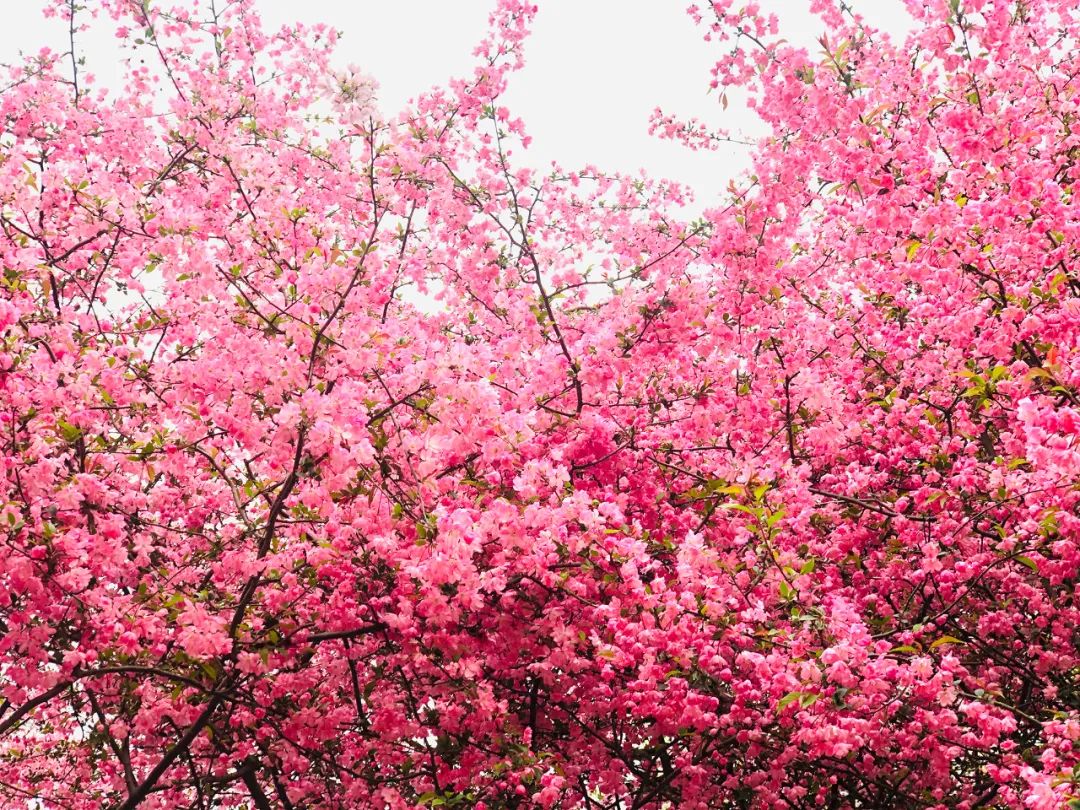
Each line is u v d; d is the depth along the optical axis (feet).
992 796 18.53
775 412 23.81
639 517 22.21
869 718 15.71
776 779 18.37
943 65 20.54
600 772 20.67
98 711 21.89
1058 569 17.16
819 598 19.33
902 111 22.47
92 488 17.38
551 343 22.35
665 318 20.74
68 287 24.03
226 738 22.08
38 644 17.08
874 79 20.02
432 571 15.81
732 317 22.44
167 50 26.81
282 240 20.80
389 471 18.03
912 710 17.74
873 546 22.17
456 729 18.52
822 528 22.53
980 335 20.79
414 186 24.58
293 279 19.61
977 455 23.02
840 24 21.74
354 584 18.24
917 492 19.93
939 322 20.35
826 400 21.38
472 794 18.89
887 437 22.35
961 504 19.22
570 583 17.01
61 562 17.02
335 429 16.30
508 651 18.72
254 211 21.18
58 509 17.30
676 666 17.06
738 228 21.08
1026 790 15.08
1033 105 22.61
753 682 17.20
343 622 18.25
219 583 20.62
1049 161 19.80
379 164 24.21
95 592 17.26
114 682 20.03
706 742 18.80
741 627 17.28
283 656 17.78
